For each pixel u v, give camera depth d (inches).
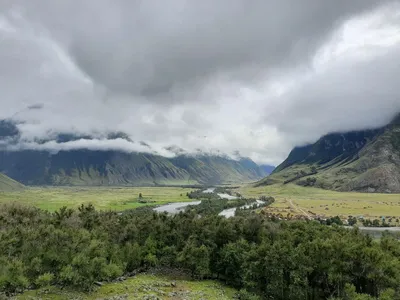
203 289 3789.4
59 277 3383.4
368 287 3233.3
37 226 4466.0
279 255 3570.4
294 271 3408.0
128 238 4803.2
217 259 4397.1
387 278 3068.4
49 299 3021.7
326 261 3408.0
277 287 3521.2
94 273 3467.0
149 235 4847.4
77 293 3248.0
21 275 3078.2
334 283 3371.1
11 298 2947.8
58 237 3730.3
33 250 3528.5
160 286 3757.4
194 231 4810.5
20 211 5506.9
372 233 7839.6
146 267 4564.5
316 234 4264.3
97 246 3833.7
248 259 3855.8
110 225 5032.0
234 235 4638.3
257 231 4739.2
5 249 3420.3
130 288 3548.2
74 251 3644.2
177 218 5442.9
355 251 3292.3
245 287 3779.5
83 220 5182.1
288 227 4881.9
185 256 4279.0
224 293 3722.9
